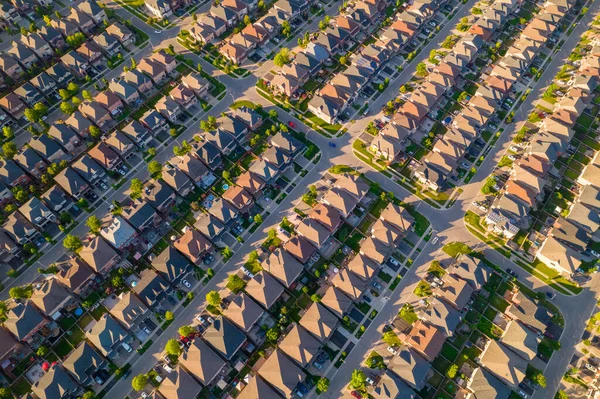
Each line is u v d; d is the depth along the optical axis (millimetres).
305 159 148000
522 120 158375
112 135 146000
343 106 157750
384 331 117688
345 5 188125
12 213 133125
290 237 131375
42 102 159500
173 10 188250
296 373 108062
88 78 163250
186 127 155000
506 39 182125
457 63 166000
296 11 184125
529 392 109625
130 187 141375
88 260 123250
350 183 136875
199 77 161250
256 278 121188
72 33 176125
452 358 113875
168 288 121625
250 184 137125
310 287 123812
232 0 184000
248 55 173625
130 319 114750
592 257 129250
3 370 110250
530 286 124750
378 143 146500
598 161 144125
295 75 162125
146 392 108625
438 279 124562
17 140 151375
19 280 124750
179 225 134375
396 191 141875
